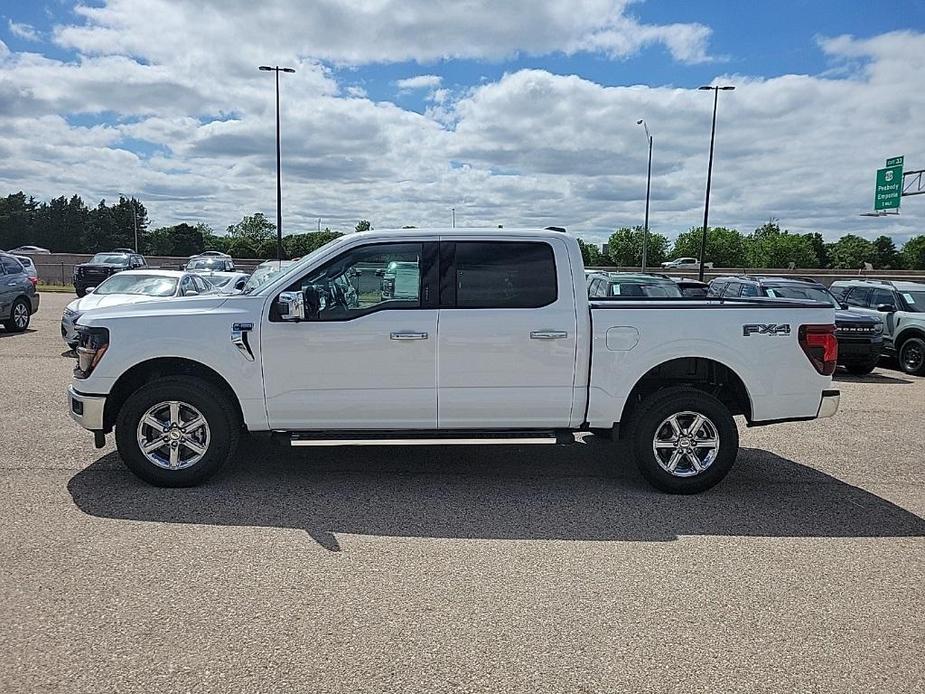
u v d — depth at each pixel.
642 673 3.32
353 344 5.72
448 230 5.90
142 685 3.14
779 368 5.96
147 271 15.23
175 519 5.16
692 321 5.88
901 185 42.78
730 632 3.71
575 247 5.92
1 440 7.26
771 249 113.50
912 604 4.05
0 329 17.72
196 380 5.82
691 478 5.94
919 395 11.58
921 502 5.91
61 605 3.85
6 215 111.31
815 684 3.26
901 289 15.14
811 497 5.99
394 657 3.41
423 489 5.98
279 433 5.86
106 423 5.90
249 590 4.08
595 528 5.18
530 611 3.90
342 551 4.67
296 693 3.11
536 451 7.26
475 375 5.80
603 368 5.86
